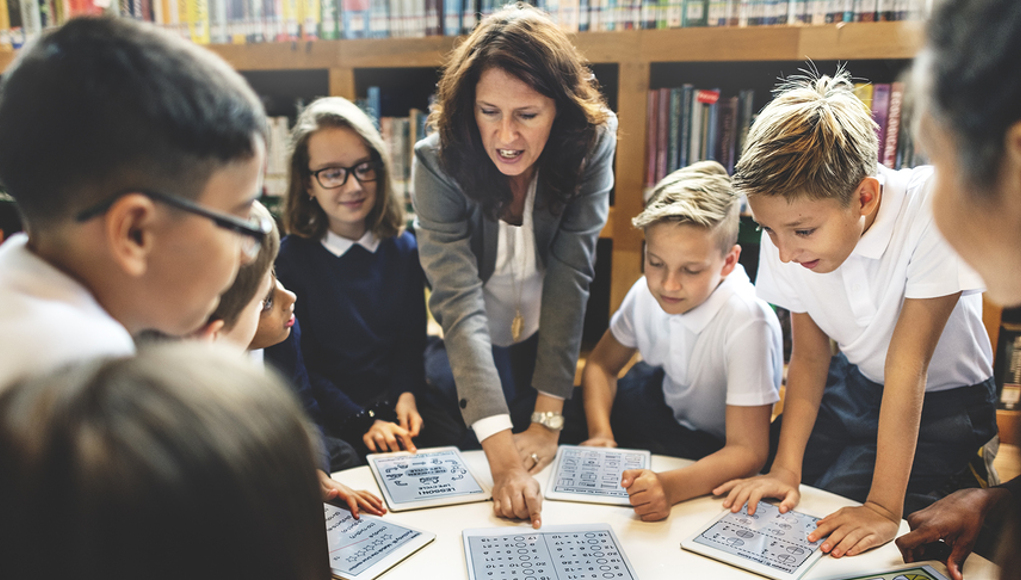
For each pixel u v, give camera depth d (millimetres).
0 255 527
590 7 1828
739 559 884
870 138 1033
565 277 1424
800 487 1126
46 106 490
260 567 338
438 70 1948
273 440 347
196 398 331
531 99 1179
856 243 1098
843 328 1249
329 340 1634
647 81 1823
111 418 314
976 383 1312
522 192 1416
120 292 548
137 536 302
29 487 301
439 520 1002
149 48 514
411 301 1711
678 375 1475
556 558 883
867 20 1652
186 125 513
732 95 1975
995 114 408
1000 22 399
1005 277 471
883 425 1034
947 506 949
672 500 1049
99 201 508
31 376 354
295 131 1615
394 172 2094
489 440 1195
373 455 1228
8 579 302
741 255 1876
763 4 1718
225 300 884
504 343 1685
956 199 459
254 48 1994
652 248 1328
